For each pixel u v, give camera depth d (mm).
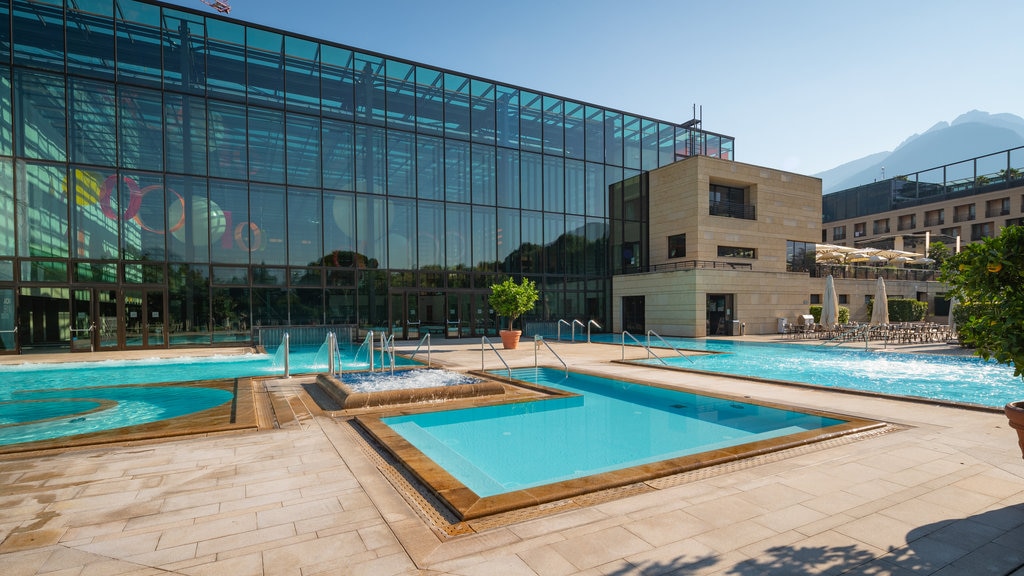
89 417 7562
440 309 23328
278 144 20172
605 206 28016
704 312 23531
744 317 25203
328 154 21125
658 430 6785
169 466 4777
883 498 3906
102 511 3701
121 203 17672
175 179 18438
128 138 17812
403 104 22781
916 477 4371
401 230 22562
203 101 18906
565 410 8016
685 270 23844
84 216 17219
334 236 21156
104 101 17500
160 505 3822
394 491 4152
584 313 27266
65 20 17062
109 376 12234
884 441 5539
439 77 23656
